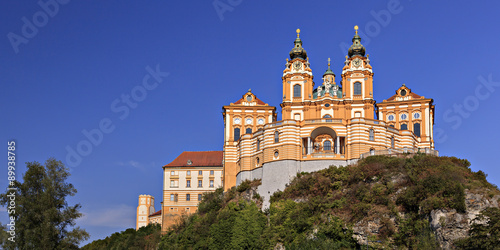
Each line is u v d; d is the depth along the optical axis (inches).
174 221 6373.0
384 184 4628.4
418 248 4005.9
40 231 3779.5
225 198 5511.8
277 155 5393.7
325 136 5506.9
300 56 6053.2
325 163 5295.3
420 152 4992.6
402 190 4451.3
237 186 5639.8
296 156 5354.3
